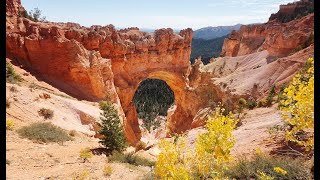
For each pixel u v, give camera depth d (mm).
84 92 43125
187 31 76562
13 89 25609
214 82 57125
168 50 72438
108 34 60375
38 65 43344
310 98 4707
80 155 16250
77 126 28125
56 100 30031
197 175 5871
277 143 14578
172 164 5984
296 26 70625
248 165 9734
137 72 66875
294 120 5055
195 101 61031
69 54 43781
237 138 19828
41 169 13797
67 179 12664
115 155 17875
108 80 48500
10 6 45125
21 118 22672
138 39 69125
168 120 77438
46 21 59562
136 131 61438
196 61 83375
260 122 24516
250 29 107125
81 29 57469
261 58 67688
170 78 73812
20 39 42969
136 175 14055
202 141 5645
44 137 19547
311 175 8320
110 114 20797
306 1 114625
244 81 51281
